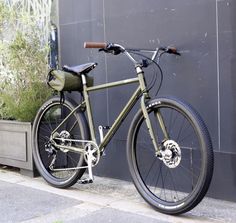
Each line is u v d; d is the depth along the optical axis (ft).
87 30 15.71
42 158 15.20
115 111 14.96
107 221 11.08
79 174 13.73
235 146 12.14
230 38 12.01
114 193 13.62
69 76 13.61
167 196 13.05
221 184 12.51
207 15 12.41
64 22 16.43
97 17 15.31
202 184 10.77
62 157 15.69
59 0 16.44
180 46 13.05
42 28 16.66
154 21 13.65
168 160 11.48
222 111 12.32
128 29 14.40
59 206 12.33
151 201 11.85
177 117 13.24
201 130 10.84
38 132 15.05
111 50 12.56
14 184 14.69
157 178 13.96
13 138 15.83
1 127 16.21
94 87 13.53
